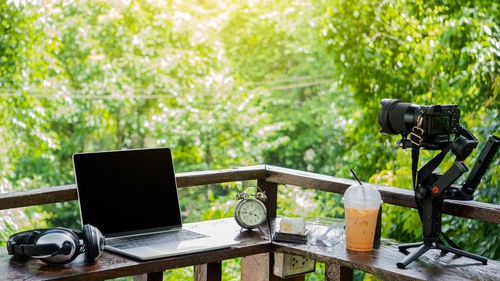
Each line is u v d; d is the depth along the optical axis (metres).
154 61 9.73
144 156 2.05
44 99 8.48
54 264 1.61
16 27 6.71
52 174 10.62
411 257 1.74
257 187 2.20
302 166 12.58
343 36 6.43
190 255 1.78
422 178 1.80
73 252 1.61
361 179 6.60
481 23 5.37
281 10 11.20
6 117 7.38
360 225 1.86
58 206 10.74
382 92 6.33
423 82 6.07
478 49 5.23
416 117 1.73
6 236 6.11
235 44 12.07
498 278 1.63
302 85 11.16
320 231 2.01
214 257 1.83
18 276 1.52
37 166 10.52
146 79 10.11
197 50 9.95
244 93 10.12
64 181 11.00
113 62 10.20
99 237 1.65
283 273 2.14
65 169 11.13
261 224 2.15
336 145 11.92
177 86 9.88
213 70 9.98
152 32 9.68
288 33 11.66
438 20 5.98
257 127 10.49
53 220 10.77
